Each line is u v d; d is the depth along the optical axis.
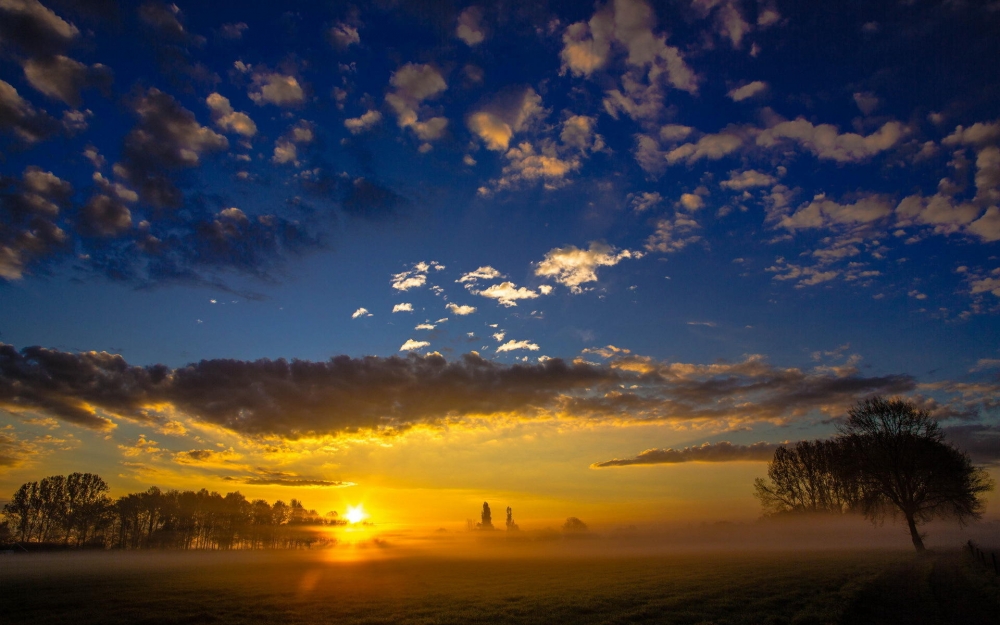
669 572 49.31
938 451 66.75
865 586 31.94
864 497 73.31
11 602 37.03
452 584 46.19
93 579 55.62
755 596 30.39
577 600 32.66
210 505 180.25
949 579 36.47
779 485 110.56
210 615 30.48
